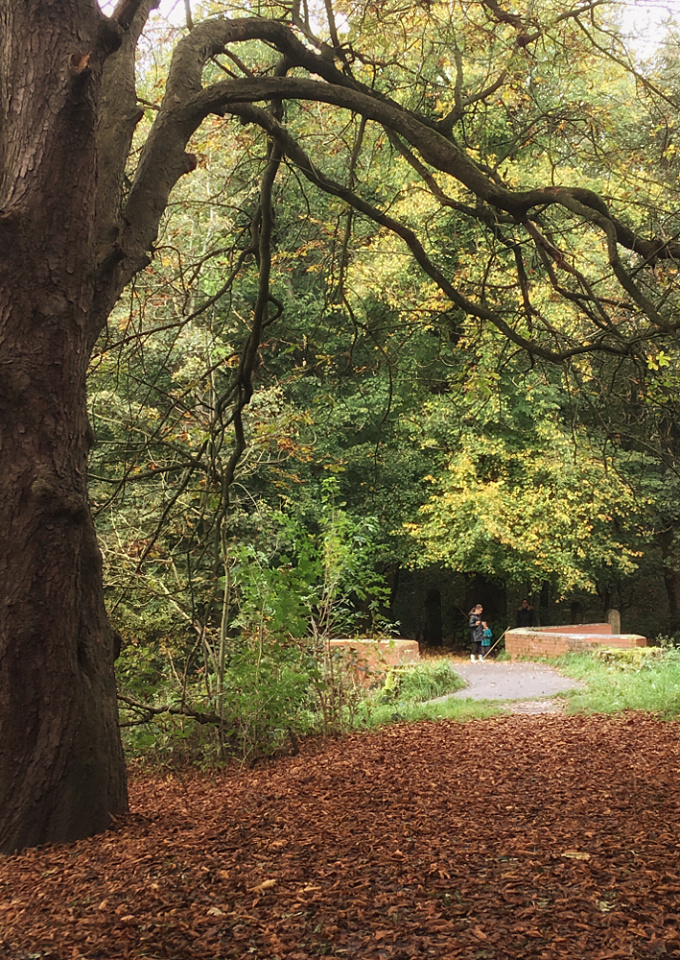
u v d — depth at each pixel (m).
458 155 7.08
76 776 5.55
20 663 5.41
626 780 6.93
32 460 5.39
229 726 9.48
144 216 6.21
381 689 13.85
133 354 9.50
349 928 3.72
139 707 9.20
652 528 25.80
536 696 13.70
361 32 8.32
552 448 22.52
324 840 5.14
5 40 5.48
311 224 11.14
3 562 5.38
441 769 7.79
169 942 3.58
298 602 9.63
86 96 5.37
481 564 24.89
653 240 7.21
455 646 30.84
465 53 9.29
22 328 5.36
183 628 11.16
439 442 24.34
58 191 5.41
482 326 9.66
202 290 12.73
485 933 3.62
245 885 4.26
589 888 4.11
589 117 9.41
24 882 4.56
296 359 21.66
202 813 6.33
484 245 12.38
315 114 10.25
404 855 4.74
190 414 10.61
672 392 7.60
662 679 13.53
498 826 5.45
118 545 10.19
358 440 25.14
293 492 21.83
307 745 9.91
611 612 23.39
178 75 6.57
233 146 9.97
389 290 10.97
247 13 9.41
